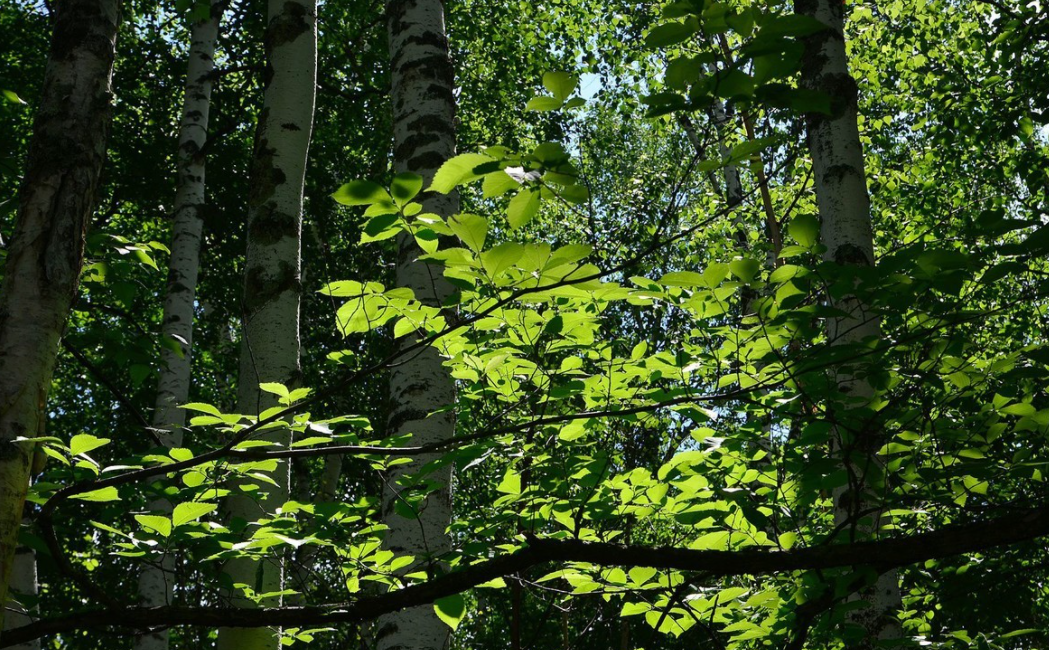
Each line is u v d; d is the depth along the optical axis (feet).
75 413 32.40
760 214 28.60
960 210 31.40
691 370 8.68
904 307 7.75
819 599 8.08
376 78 33.30
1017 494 11.91
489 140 36.68
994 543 5.94
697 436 9.18
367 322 7.61
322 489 30.76
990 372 9.17
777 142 5.74
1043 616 17.17
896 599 10.87
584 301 8.39
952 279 7.15
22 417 6.13
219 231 32.65
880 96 33.30
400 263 12.36
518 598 12.04
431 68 13.80
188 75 24.22
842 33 12.67
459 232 5.42
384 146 35.12
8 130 26.32
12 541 5.88
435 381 11.95
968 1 32.19
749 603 9.82
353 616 6.41
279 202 12.69
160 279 31.81
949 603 12.42
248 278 12.25
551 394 8.51
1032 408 9.27
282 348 11.85
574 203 5.45
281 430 10.97
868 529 9.73
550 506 9.46
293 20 13.85
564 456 10.00
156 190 30.25
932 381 8.41
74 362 28.96
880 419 8.59
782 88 5.19
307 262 34.06
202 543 8.20
